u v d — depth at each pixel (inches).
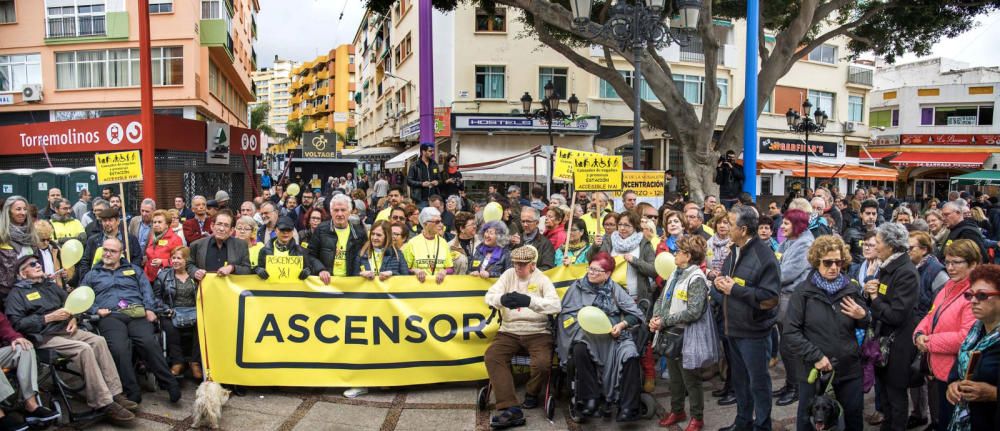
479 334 249.9
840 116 1348.4
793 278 242.1
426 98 454.6
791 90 1269.7
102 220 288.5
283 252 255.4
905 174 1624.0
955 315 162.4
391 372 244.2
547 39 665.6
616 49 599.5
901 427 187.2
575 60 678.5
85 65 1059.9
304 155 1337.4
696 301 196.9
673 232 265.1
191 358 252.8
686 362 198.2
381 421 217.6
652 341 238.2
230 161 742.5
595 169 309.6
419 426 213.8
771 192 1259.8
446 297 249.6
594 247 282.0
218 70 1279.5
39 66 1063.0
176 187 642.8
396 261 259.9
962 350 146.3
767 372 188.2
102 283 228.7
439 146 1134.4
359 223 274.4
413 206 331.9
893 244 187.5
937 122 1605.6
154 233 296.5
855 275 285.0
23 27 1056.8
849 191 1400.1
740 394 196.1
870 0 751.7
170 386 226.8
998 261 316.2
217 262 251.1
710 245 268.8
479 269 266.5
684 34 434.9
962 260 163.5
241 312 239.1
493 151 1013.8
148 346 224.2
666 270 213.6
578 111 1072.2
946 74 1852.9
